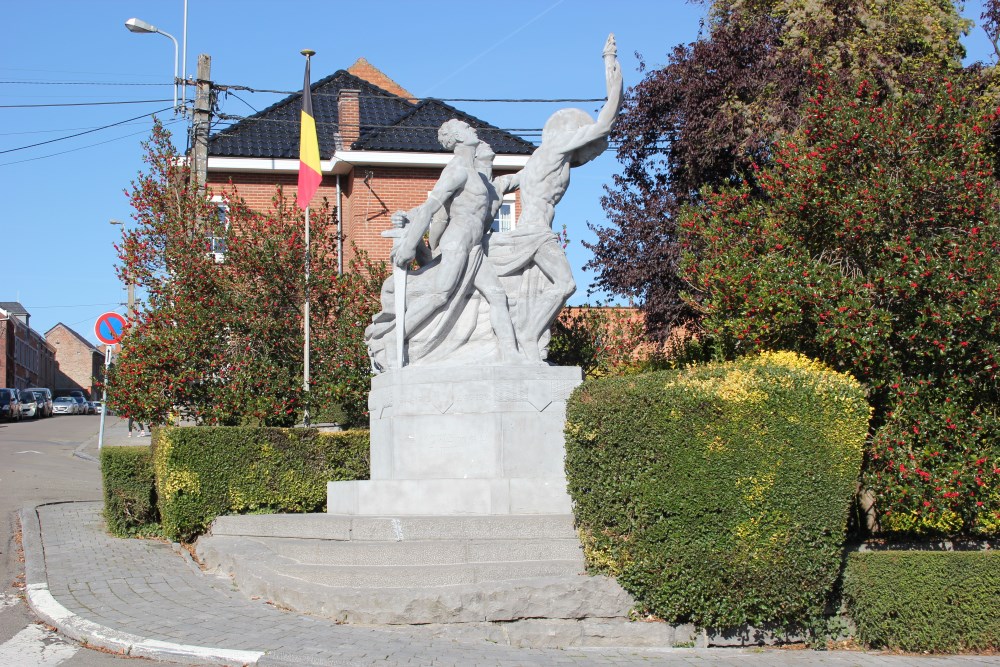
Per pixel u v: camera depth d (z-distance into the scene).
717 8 23.44
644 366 18.83
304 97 19.44
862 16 20.55
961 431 11.42
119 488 14.52
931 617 9.17
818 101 12.90
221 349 18.09
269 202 29.64
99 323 21.97
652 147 22.92
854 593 9.38
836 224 12.12
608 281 22.81
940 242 11.44
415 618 9.04
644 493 9.15
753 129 20.34
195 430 13.79
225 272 19.17
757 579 8.93
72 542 13.98
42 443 35.78
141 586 10.81
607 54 12.94
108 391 17.73
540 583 9.23
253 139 30.03
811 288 11.62
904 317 11.56
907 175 11.77
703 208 14.34
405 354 12.58
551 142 12.98
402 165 29.58
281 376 17.95
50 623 9.34
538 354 12.59
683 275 13.45
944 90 12.26
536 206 12.88
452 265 12.34
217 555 11.75
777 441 8.95
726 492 8.92
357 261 20.66
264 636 8.54
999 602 9.23
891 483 11.23
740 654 9.00
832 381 9.23
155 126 21.09
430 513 11.48
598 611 9.24
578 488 9.81
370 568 9.73
